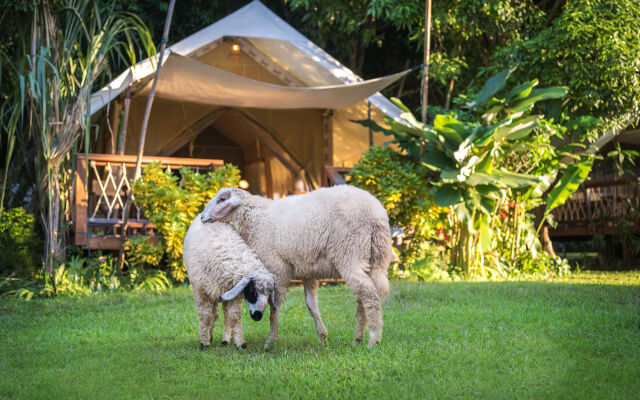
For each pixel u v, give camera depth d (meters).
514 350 4.70
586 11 10.95
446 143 9.55
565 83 11.27
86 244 9.18
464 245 10.27
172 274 9.16
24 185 12.09
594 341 4.96
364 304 4.80
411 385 3.87
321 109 13.41
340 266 4.85
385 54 17.66
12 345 5.46
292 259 5.01
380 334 4.82
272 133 13.18
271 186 13.90
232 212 5.21
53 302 7.78
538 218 13.77
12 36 10.12
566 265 11.53
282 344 5.17
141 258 9.19
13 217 9.95
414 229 10.27
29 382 4.18
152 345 5.28
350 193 4.98
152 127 12.28
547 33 11.34
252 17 11.73
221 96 11.30
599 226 13.40
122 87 10.07
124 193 10.42
